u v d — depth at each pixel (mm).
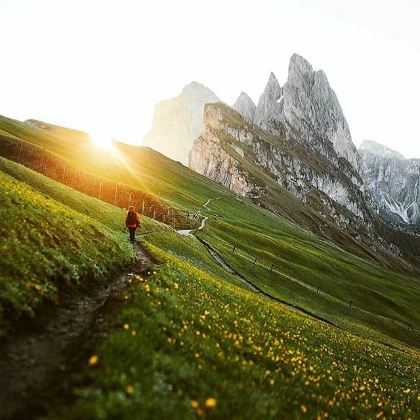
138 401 8039
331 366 20250
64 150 147250
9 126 144500
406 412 17938
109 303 14703
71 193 56219
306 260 114688
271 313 29250
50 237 18281
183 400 8930
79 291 16656
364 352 31062
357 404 15898
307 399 13531
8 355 10195
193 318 15656
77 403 7652
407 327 87312
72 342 11602
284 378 14328
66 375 9289
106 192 99312
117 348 9914
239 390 11086
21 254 14672
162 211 100000
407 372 30281
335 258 155625
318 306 70938
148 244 39562
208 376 10945
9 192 20406
